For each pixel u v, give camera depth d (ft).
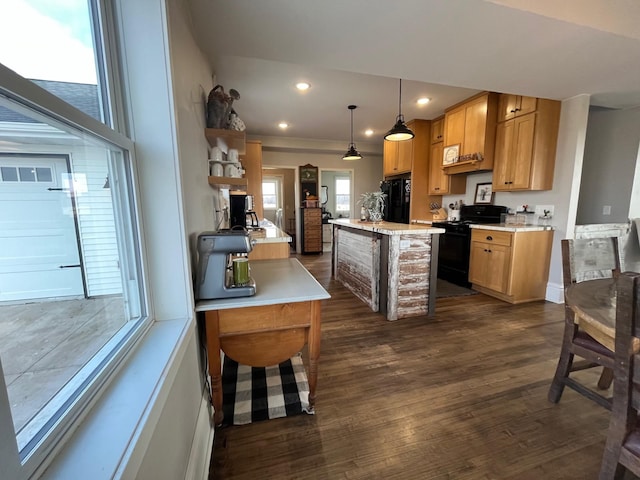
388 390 5.79
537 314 9.68
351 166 22.98
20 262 1.85
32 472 1.56
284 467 4.12
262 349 4.72
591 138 11.92
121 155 3.15
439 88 11.48
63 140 2.16
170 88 3.34
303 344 4.91
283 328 4.58
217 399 4.60
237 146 6.63
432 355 7.11
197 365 4.22
